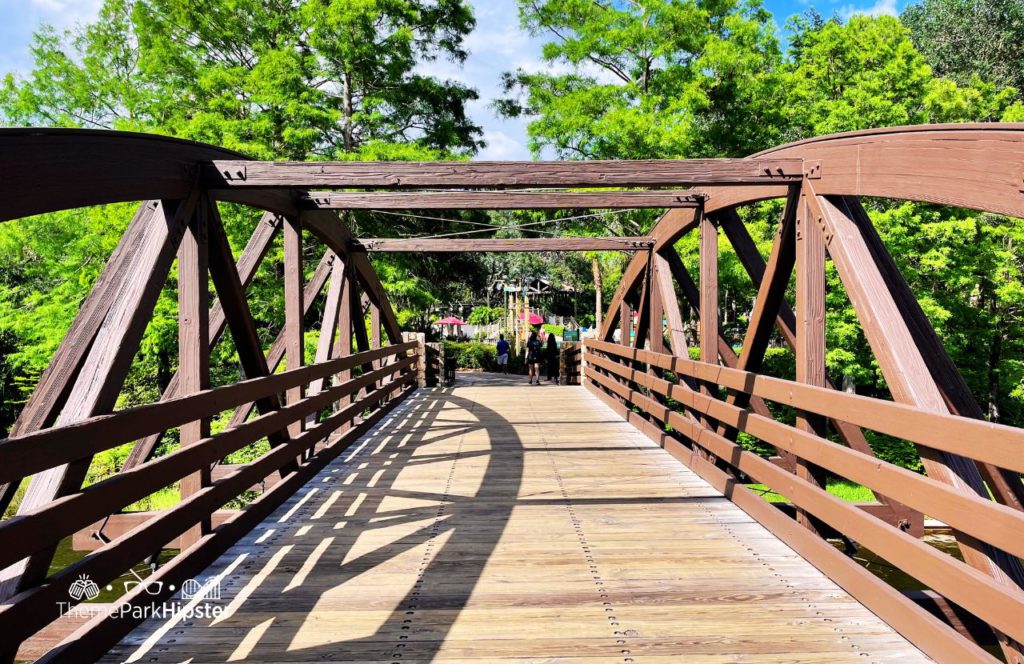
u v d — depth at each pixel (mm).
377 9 13844
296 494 5012
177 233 3531
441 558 3578
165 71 13930
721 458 5008
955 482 2373
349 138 14875
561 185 4195
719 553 3635
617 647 2525
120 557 2576
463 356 25266
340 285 7660
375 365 9758
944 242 12578
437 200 5980
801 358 3877
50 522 2121
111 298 3197
